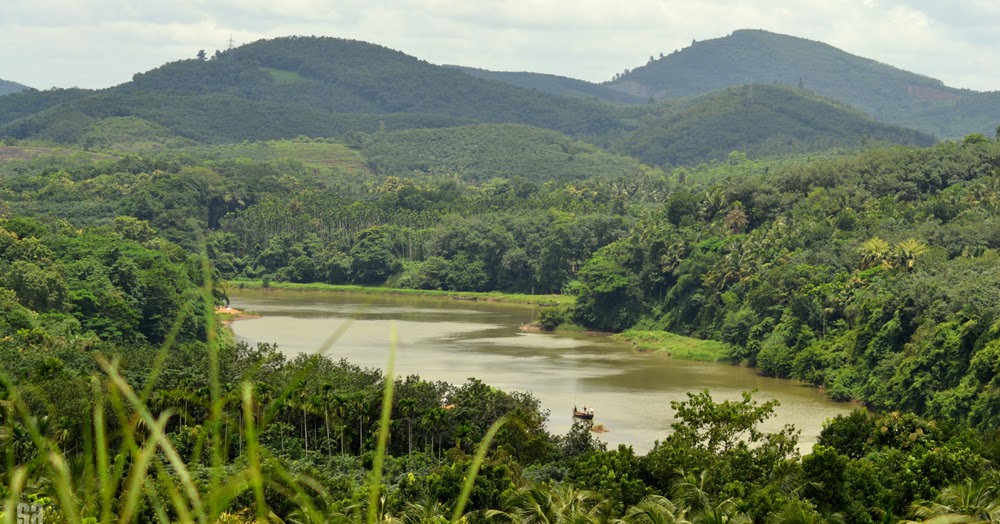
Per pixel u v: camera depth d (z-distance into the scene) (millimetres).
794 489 70000
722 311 196750
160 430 9672
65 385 72188
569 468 83812
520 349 187375
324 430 97625
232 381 104500
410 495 72688
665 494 72812
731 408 85438
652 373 162875
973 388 121625
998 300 133875
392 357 9938
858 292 164625
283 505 56500
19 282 150750
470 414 99250
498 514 66375
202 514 9500
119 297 167250
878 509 69438
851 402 143750
